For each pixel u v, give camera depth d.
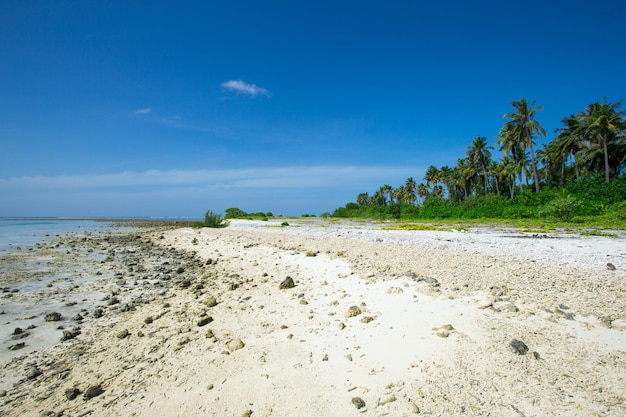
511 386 3.62
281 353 4.77
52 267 13.66
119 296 8.91
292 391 3.86
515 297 6.11
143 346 5.47
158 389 4.13
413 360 4.27
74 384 4.45
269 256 13.24
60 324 6.77
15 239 27.47
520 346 4.27
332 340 5.05
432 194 84.81
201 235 27.61
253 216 64.12
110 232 37.72
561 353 4.16
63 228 46.91
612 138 40.03
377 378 3.97
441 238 15.90
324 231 22.64
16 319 7.12
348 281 8.31
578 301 5.79
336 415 3.42
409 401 3.51
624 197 31.44
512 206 37.47
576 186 37.72
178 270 12.23
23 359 5.23
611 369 3.78
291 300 7.25
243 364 4.54
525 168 53.78
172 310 7.32
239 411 3.59
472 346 4.44
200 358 4.83
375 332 5.17
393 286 7.33
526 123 43.19
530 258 9.58
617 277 7.19
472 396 3.50
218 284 9.49
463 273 7.98
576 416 3.15
